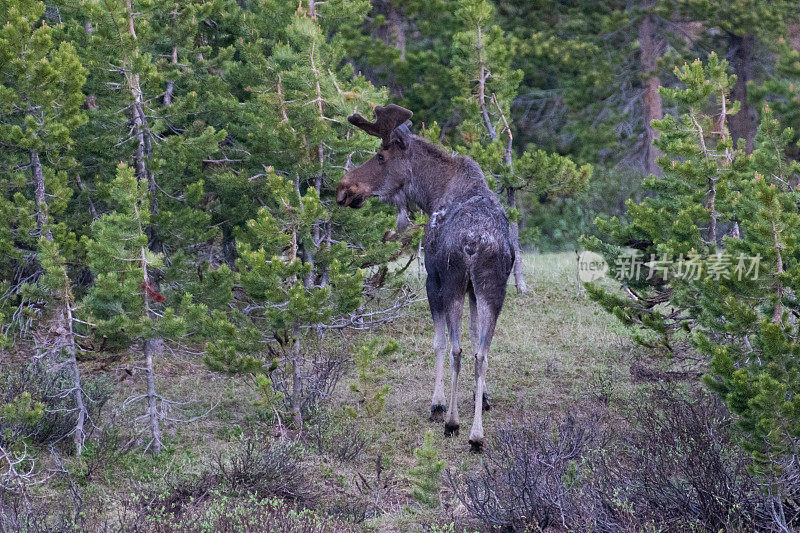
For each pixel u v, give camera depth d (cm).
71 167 1099
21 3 893
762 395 543
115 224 805
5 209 952
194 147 1095
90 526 634
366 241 1084
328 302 892
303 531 611
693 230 803
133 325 788
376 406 830
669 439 763
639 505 611
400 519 675
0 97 832
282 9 1120
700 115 862
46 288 877
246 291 884
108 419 905
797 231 663
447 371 1120
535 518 612
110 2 977
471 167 866
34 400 827
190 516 631
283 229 887
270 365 855
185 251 1149
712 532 571
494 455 793
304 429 898
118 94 1045
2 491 685
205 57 1326
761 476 580
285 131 927
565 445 746
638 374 1040
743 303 609
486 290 794
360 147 976
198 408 975
